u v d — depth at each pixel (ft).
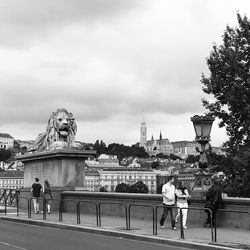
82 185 93.97
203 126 64.39
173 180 62.90
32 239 55.88
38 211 89.66
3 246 49.55
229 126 119.44
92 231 63.26
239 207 58.75
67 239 56.18
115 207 79.61
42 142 102.99
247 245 46.96
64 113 96.99
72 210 88.94
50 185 95.35
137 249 48.03
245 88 114.73
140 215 74.08
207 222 61.26
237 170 113.80
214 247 46.73
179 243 50.57
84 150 93.71
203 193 63.77
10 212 94.22
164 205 62.44
